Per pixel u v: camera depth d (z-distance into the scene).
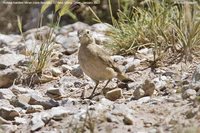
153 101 9.85
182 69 11.50
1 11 21.62
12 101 10.62
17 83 12.20
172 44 12.39
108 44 13.41
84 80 12.00
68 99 10.59
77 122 8.98
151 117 9.20
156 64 11.98
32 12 20.59
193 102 9.49
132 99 10.30
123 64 12.39
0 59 13.45
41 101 10.48
